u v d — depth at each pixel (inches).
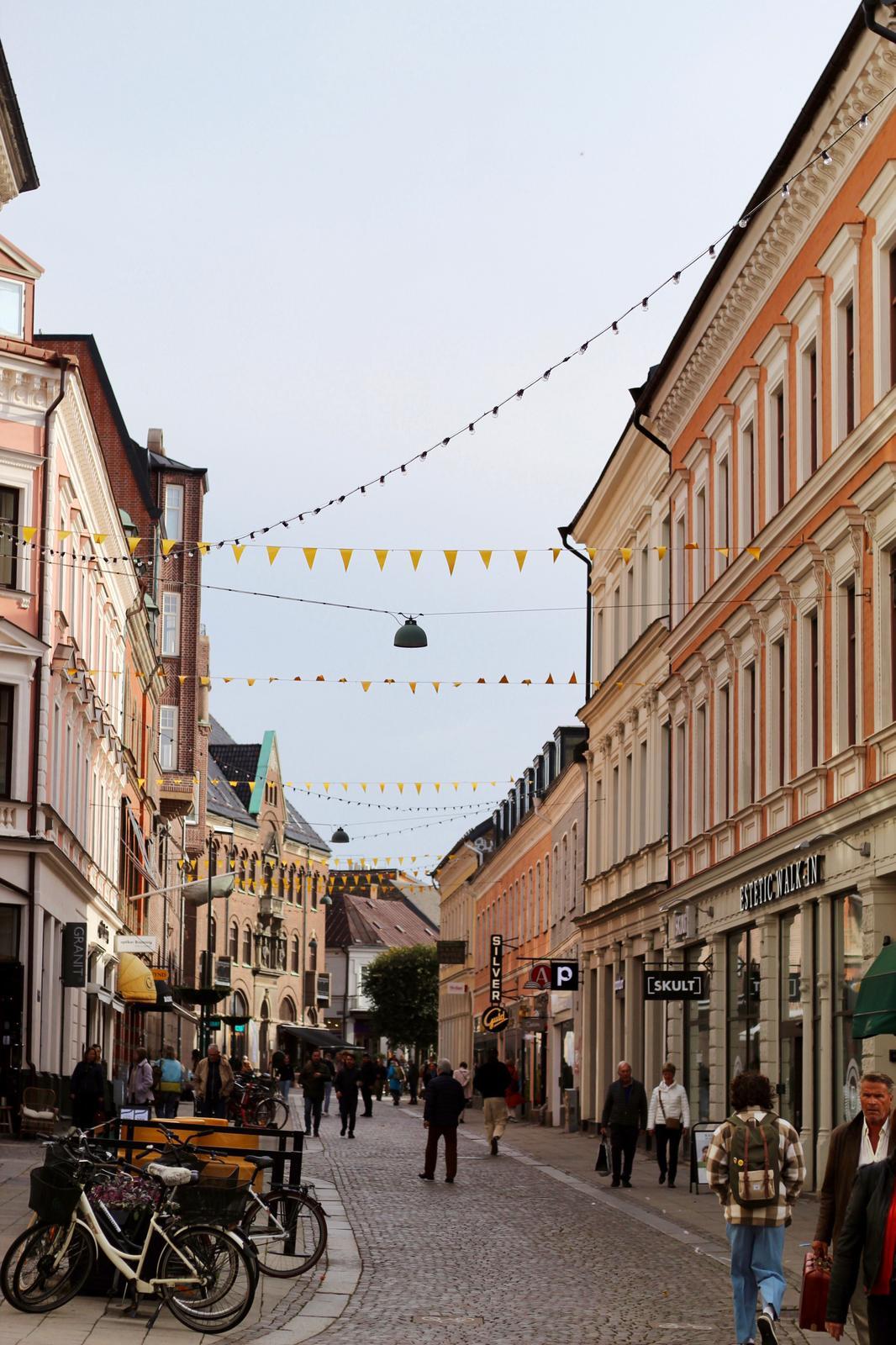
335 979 5388.8
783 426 1159.0
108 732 1963.6
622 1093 1114.7
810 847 1034.7
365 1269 681.0
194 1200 540.1
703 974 1314.0
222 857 4069.9
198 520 3115.2
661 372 1417.3
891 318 924.0
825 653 1029.8
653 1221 884.0
